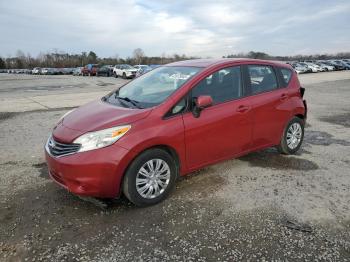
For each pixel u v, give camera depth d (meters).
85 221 3.64
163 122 3.96
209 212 3.80
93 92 18.58
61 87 23.58
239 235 3.34
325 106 11.82
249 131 4.91
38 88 22.94
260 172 4.99
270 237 3.30
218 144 4.52
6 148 6.40
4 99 15.26
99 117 3.96
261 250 3.10
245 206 3.93
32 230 3.47
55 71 66.44
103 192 3.70
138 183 3.85
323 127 8.28
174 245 3.19
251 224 3.54
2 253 3.09
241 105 4.74
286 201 4.05
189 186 4.50
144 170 3.88
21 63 120.69
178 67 4.92
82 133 3.70
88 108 4.47
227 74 4.73
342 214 3.73
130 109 4.08
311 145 6.52
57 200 4.12
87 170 3.56
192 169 4.36
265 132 5.19
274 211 3.80
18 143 6.78
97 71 44.88
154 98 4.27
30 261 2.98
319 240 3.24
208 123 4.32
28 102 13.79
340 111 10.71
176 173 4.19
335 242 3.21
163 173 4.05
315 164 5.36
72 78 39.84
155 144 3.87
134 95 4.60
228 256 3.02
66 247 3.18
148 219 3.67
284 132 5.56
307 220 3.60
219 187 4.46
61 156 3.71
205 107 4.29
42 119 9.46
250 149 5.04
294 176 4.84
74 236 3.36
